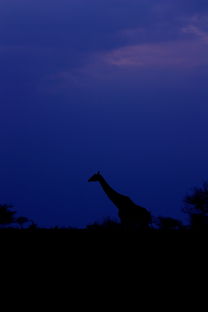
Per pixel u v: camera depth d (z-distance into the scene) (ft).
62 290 101.81
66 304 96.78
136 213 143.02
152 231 140.87
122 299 99.45
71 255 117.70
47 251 119.34
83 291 101.91
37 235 132.16
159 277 108.47
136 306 97.04
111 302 98.22
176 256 118.42
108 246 123.85
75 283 104.83
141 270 111.34
